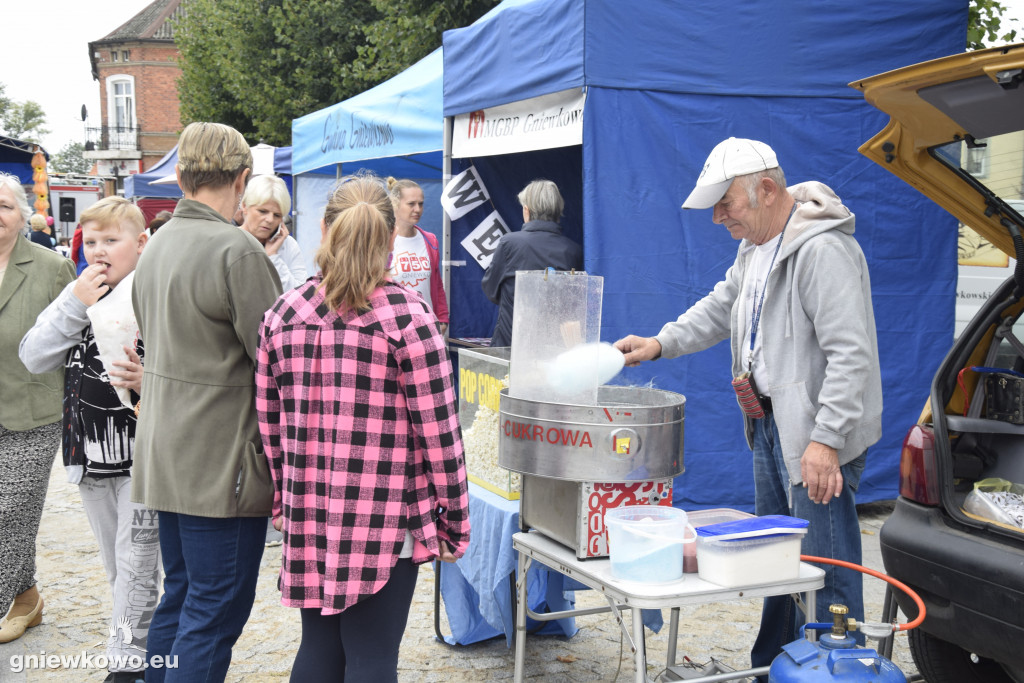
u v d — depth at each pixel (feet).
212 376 7.86
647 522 7.35
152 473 7.95
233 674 10.78
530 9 15.02
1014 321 8.77
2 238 10.66
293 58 56.80
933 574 7.83
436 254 19.58
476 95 16.80
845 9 15.24
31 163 34.35
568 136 14.42
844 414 8.02
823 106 15.34
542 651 11.46
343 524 6.66
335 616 7.18
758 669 7.82
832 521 8.50
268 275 7.97
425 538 6.94
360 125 22.80
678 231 14.64
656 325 14.66
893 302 16.17
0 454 10.60
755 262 8.98
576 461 7.66
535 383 8.09
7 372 10.59
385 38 43.24
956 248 16.39
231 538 7.91
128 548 9.62
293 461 6.89
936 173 8.77
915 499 8.23
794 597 7.62
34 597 12.15
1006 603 7.18
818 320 8.21
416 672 10.78
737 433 15.39
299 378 6.82
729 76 14.75
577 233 20.36
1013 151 8.21
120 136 153.99
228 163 8.23
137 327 9.16
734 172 8.39
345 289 6.64
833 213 8.39
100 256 9.33
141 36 151.33
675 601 6.93
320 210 29.32
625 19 13.98
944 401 8.52
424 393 6.73
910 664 10.77
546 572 10.40
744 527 7.46
